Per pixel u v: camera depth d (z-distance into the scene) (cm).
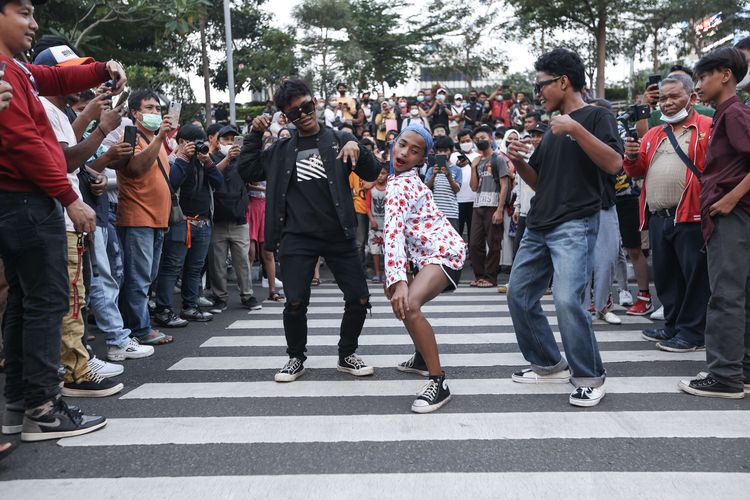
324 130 468
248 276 762
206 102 2536
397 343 578
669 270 561
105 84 407
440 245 412
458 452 335
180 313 698
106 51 1817
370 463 323
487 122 1753
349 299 469
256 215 816
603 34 2641
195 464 324
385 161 968
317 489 297
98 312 520
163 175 573
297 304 459
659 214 549
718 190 415
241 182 738
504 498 287
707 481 301
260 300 827
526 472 311
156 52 2117
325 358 529
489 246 912
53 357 352
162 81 1977
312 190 455
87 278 449
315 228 454
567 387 443
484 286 916
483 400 418
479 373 481
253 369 498
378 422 379
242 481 305
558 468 315
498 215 879
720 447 339
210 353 550
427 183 921
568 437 354
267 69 2973
